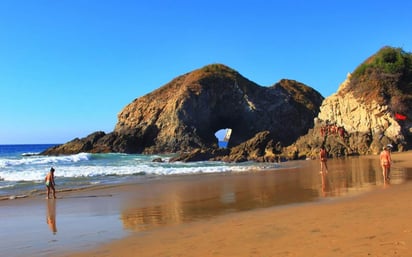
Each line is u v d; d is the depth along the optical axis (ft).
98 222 39.19
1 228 37.24
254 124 293.43
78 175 96.02
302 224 31.81
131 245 28.86
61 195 61.16
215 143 288.10
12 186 74.33
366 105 163.02
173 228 34.27
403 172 76.54
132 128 278.05
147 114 285.23
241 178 81.66
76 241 31.19
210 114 286.66
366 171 84.43
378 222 30.22
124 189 67.26
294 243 26.00
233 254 24.48
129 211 45.39
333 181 67.87
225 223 35.04
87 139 252.21
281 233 29.22
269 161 142.61
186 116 268.21
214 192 60.18
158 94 299.99
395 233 26.45
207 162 146.10
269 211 40.22
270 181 73.20
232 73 314.35
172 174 96.89
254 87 313.73
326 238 26.61
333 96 183.83
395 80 166.81
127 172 102.53
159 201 52.85
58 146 251.80
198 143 262.88
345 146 155.84
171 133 264.31
